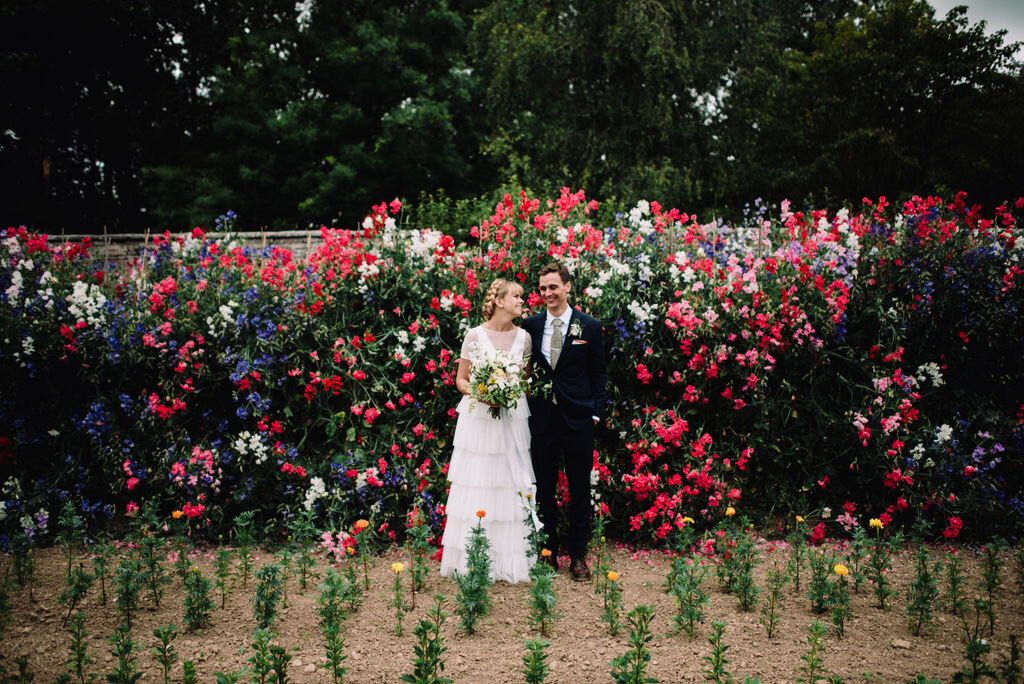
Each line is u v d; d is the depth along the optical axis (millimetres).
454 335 4258
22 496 4207
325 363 4297
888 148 16281
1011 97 16328
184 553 3408
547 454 3627
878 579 3191
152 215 17672
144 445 4391
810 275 4367
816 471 4418
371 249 4488
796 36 23641
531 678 2176
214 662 2598
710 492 4223
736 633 2879
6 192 17438
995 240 4652
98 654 2678
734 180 17609
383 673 2506
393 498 4145
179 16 16906
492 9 16266
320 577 3574
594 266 4379
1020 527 4215
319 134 16109
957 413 4465
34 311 4496
